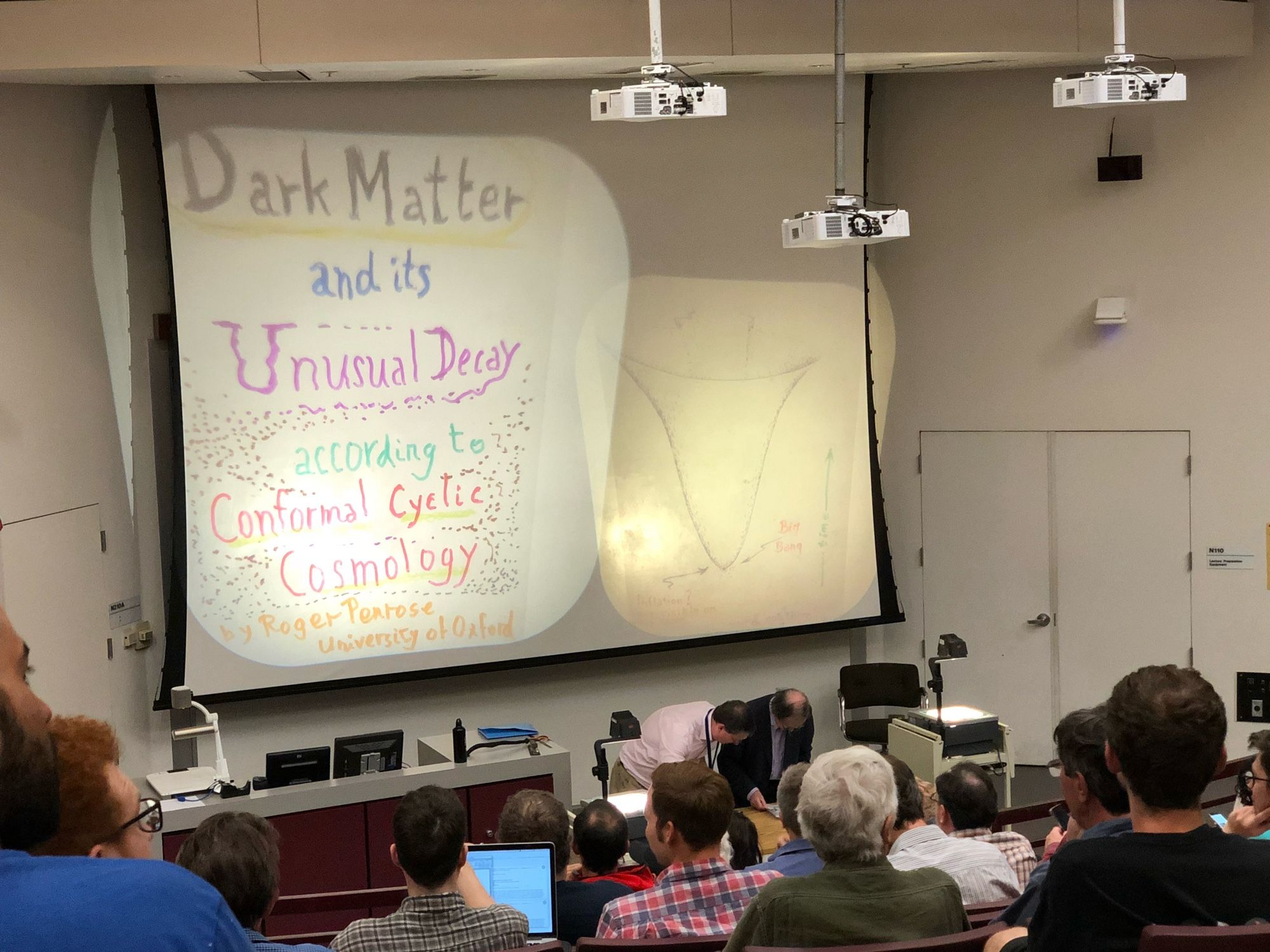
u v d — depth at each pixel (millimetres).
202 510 6691
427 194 7027
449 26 6141
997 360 8312
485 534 7277
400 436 7062
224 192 6633
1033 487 8289
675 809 3064
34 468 6020
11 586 5723
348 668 7031
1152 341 7910
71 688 6219
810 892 2402
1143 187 7859
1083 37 7066
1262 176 7555
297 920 5422
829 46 6715
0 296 5848
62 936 926
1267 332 7613
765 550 7961
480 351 7195
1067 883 1672
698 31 6523
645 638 7703
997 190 8219
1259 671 7777
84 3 5715
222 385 6688
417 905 2955
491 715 7613
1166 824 1719
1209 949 1570
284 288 6770
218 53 5891
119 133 6832
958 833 3633
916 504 8578
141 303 6914
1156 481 7973
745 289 7766
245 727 7070
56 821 1099
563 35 6281
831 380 8039
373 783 5578
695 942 2625
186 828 5258
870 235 5621
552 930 3615
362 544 7016
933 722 6941
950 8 6840
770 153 7742
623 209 7453
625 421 7559
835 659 8531
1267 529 7691
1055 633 8281
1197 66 7652
